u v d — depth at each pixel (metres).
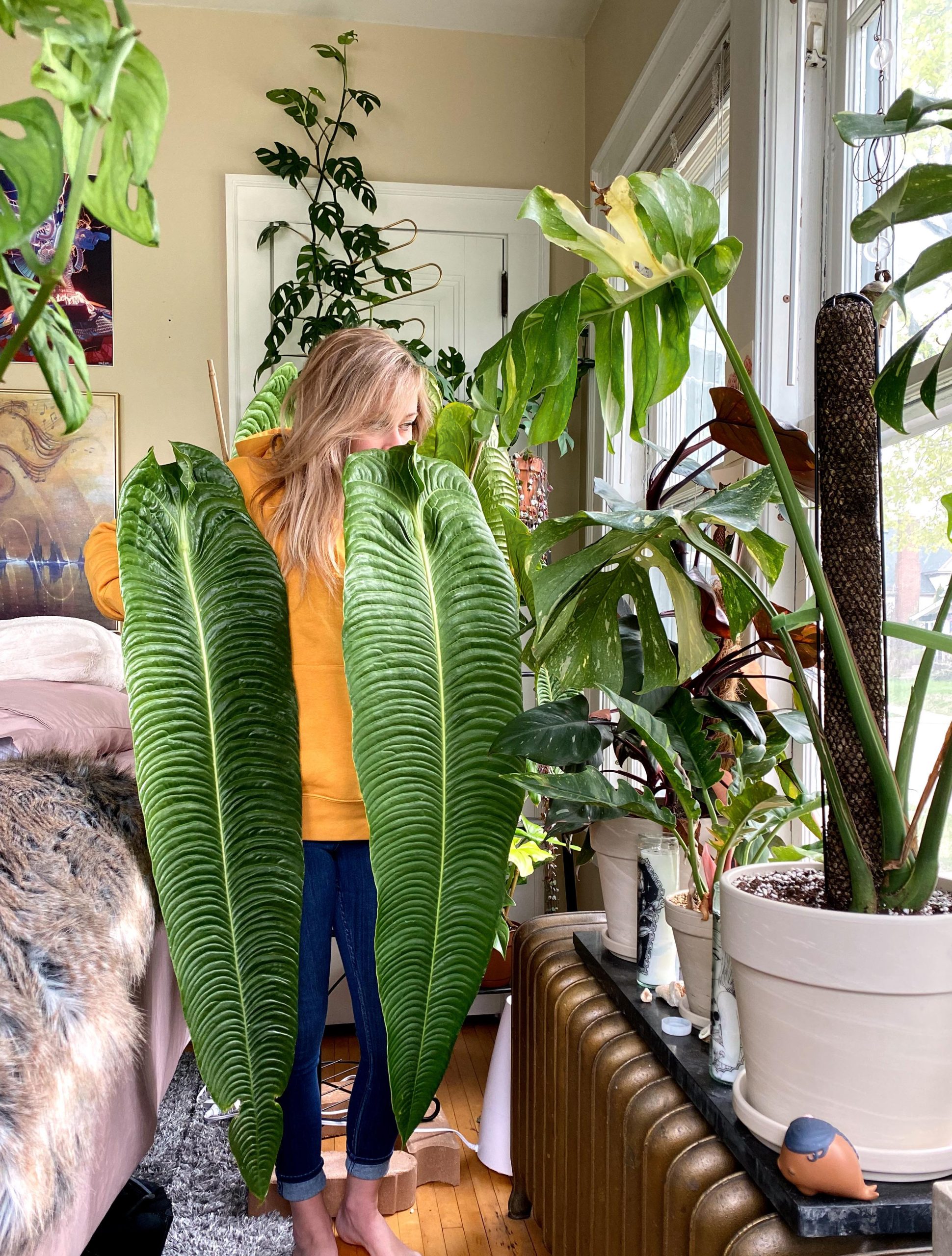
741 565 1.42
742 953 0.78
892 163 1.36
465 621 1.26
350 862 1.46
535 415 1.03
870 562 0.78
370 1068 1.50
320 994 1.45
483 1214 1.72
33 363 2.72
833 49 1.52
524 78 2.95
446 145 2.92
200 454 1.31
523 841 2.04
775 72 1.58
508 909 2.50
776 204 1.57
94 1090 0.92
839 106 1.50
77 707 1.77
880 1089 0.73
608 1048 1.15
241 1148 1.28
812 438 1.51
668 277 0.86
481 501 1.57
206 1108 2.09
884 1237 0.75
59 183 0.35
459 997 1.26
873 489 0.77
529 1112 1.54
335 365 1.48
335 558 1.43
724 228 1.95
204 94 2.82
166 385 2.80
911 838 0.75
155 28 2.81
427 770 1.23
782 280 1.58
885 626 0.78
